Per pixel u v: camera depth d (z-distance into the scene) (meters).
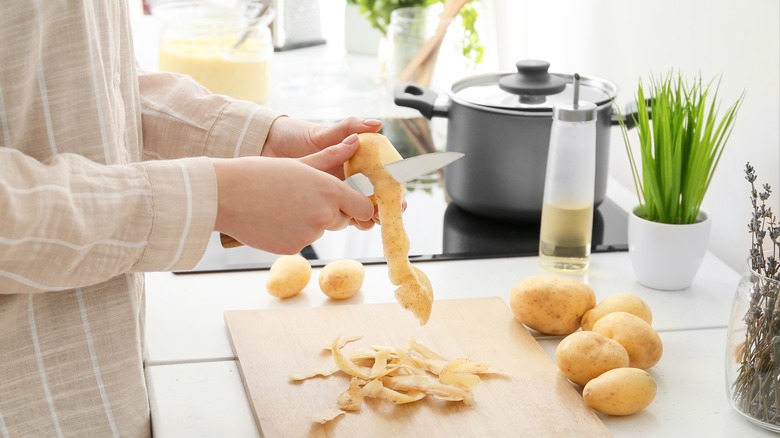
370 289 1.19
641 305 1.05
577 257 1.24
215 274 1.23
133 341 0.87
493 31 2.05
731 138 1.32
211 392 0.96
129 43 0.95
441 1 2.18
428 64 2.02
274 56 2.37
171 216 0.78
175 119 1.07
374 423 0.88
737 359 0.90
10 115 0.77
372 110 2.01
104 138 0.82
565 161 1.21
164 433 0.88
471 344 1.04
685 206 1.17
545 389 0.94
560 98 1.37
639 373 0.90
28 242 0.72
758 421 0.89
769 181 1.24
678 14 1.42
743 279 0.90
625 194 1.57
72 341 0.84
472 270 1.26
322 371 0.96
